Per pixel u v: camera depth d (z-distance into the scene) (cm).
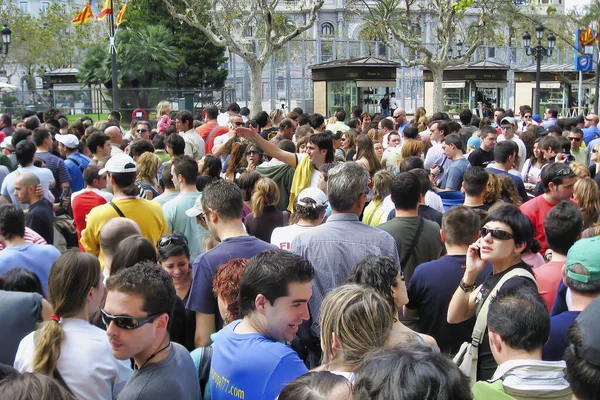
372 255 426
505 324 324
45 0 8175
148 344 332
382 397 219
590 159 1140
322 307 336
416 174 614
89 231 636
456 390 219
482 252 436
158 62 4153
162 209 675
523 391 312
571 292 401
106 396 379
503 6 3816
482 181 679
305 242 480
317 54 4512
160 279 336
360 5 7344
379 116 1623
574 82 3506
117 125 1380
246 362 333
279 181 876
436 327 490
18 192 787
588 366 265
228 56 5069
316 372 234
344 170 490
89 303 393
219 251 477
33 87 5825
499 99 3391
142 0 4731
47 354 366
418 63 3256
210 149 1252
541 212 675
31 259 575
